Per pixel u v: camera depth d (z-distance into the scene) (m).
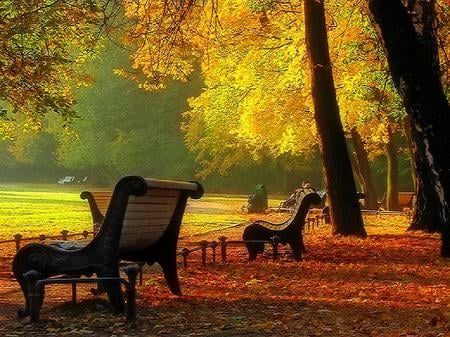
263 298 10.17
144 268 13.91
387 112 34.00
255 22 29.38
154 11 20.30
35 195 59.44
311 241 20.62
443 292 10.96
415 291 11.09
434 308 9.31
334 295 10.63
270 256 16.58
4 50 18.19
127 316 7.88
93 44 20.73
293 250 15.74
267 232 15.64
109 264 8.33
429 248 18.59
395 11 13.47
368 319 8.46
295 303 9.74
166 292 10.57
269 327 7.87
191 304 9.52
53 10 18.47
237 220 32.06
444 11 21.91
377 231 25.72
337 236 21.70
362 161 40.78
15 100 19.39
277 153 41.16
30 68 18.92
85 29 20.22
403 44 13.55
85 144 82.62
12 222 29.77
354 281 12.35
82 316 8.43
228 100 34.47
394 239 21.27
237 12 28.38
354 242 20.14
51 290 10.73
